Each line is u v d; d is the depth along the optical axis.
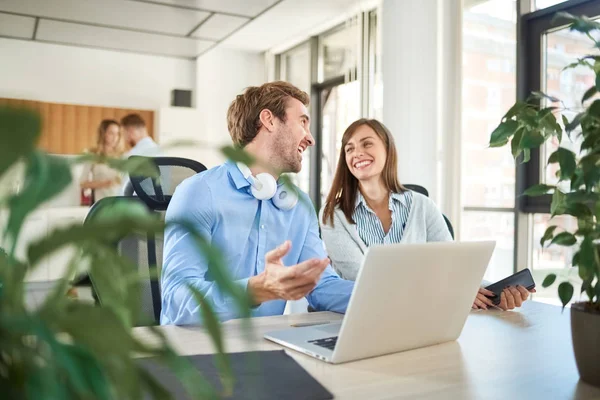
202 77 6.72
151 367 0.82
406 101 3.78
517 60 3.49
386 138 2.15
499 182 3.57
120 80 6.55
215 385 0.78
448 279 1.02
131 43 6.20
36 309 0.33
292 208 1.64
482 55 3.69
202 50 6.50
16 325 0.29
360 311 0.90
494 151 3.59
